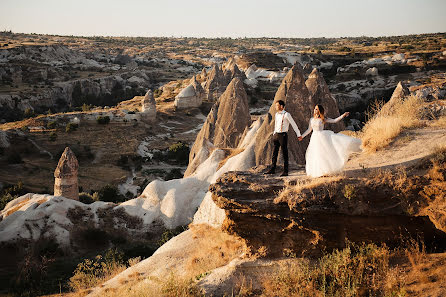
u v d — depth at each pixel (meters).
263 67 155.38
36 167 72.94
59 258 28.22
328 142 9.37
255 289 9.61
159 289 11.11
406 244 8.68
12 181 65.62
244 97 46.16
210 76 123.25
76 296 15.38
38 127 89.00
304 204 8.92
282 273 9.44
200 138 46.97
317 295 8.52
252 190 9.66
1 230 30.66
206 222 19.30
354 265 8.72
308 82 34.56
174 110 111.31
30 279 22.45
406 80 130.38
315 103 33.53
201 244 15.47
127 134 90.88
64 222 31.19
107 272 19.16
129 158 79.00
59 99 152.12
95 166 74.38
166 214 32.53
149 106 99.25
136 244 31.12
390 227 8.73
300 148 29.03
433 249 8.49
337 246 9.44
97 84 168.88
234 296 9.62
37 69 167.88
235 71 126.12
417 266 7.90
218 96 120.12
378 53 178.00
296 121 29.22
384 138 10.62
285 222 9.76
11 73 159.50
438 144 8.96
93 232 30.97
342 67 156.75
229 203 9.79
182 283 10.60
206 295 9.85
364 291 8.00
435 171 7.91
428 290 7.08
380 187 8.47
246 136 36.81
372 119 13.12
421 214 8.01
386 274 8.09
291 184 9.52
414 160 8.88
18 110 129.75
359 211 8.62
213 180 29.50
